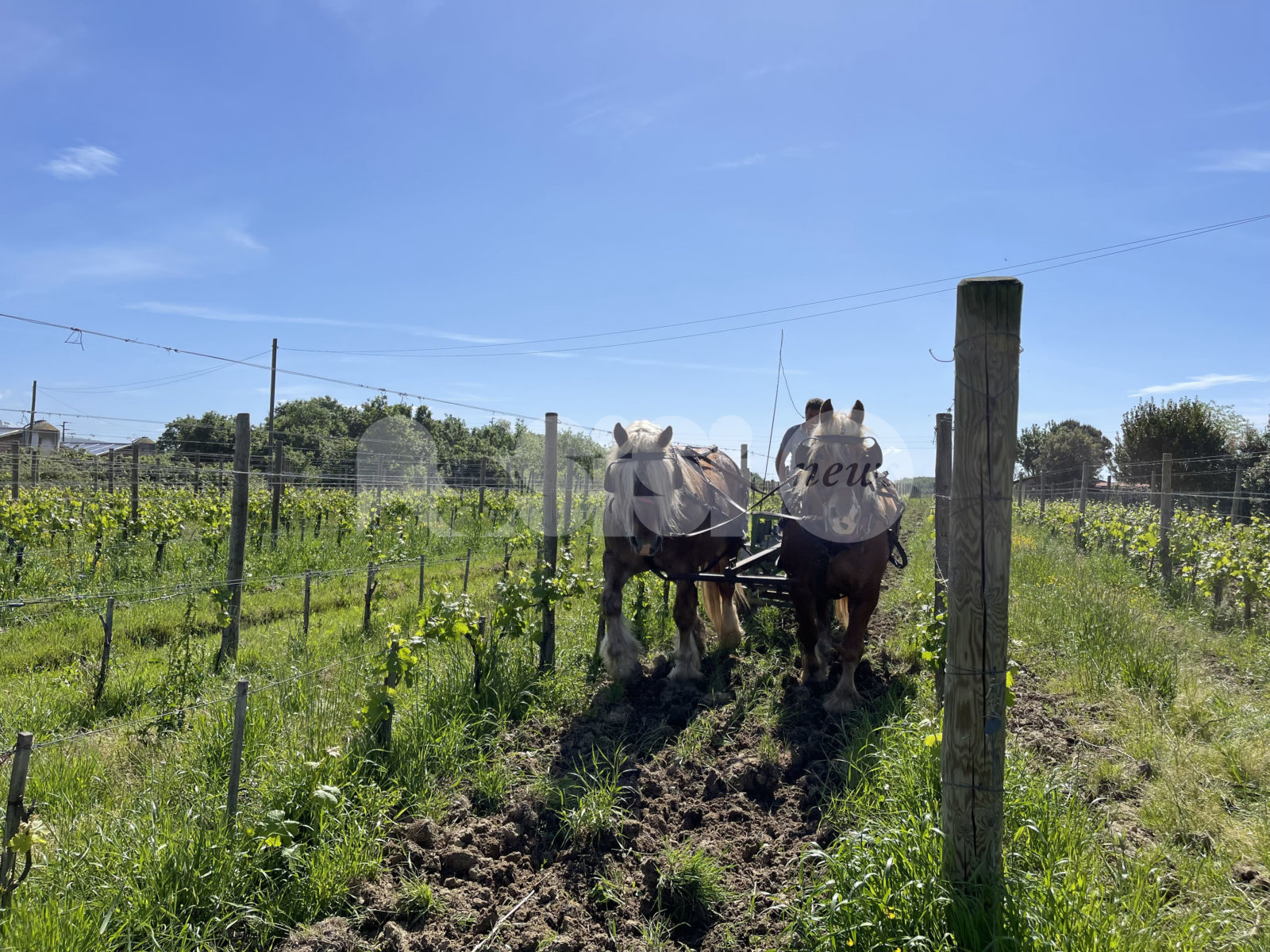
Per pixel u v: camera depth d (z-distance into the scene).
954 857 2.93
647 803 4.38
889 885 2.95
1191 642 7.52
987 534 2.85
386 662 4.86
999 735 2.88
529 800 4.32
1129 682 5.91
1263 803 3.91
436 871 3.74
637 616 7.98
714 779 4.54
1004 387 2.83
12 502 11.93
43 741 5.00
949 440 6.54
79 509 13.25
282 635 7.98
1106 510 17.14
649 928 3.32
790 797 4.39
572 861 3.87
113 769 4.55
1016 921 2.71
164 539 11.59
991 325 2.82
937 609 6.38
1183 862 3.41
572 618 8.26
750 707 5.79
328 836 3.76
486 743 5.08
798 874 3.51
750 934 3.26
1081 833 3.43
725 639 7.27
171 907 3.17
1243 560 8.89
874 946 2.75
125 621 8.39
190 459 29.67
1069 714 5.44
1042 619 7.91
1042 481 24.31
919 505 29.17
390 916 3.38
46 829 3.49
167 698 5.90
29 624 8.24
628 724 5.57
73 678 6.36
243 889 3.35
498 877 3.73
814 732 5.23
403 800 4.32
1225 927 2.88
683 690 6.24
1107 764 4.43
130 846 3.48
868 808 3.85
